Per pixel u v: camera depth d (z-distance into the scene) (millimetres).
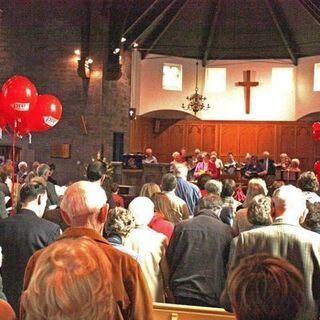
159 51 21312
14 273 3725
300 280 1481
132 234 4172
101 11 18000
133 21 18484
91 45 18047
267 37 21016
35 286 1531
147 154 18203
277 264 1504
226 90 21938
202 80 22078
